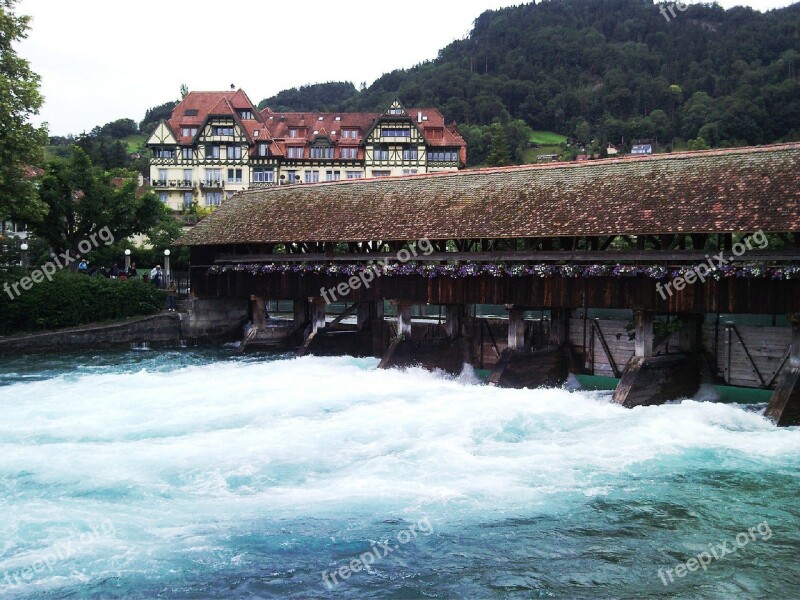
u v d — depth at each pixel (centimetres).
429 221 2511
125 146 10212
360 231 2652
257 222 3081
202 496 1416
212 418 1942
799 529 1276
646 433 1769
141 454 1639
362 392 2233
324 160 6806
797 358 1850
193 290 3409
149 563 1157
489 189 2525
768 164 2009
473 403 2055
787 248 1867
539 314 3403
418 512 1348
